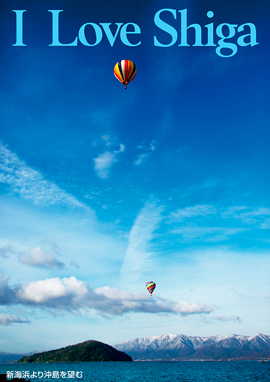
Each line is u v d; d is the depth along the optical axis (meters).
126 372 158.50
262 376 126.19
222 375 133.50
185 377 119.81
